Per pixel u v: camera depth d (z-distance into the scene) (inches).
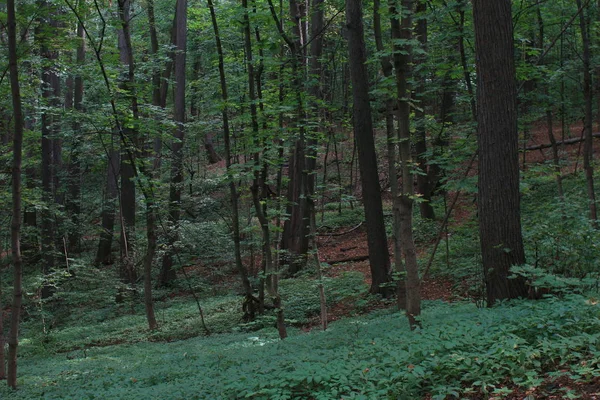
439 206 762.8
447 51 498.3
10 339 352.8
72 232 868.0
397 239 456.4
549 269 323.9
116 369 385.1
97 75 639.1
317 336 362.6
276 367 253.6
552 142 652.1
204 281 821.9
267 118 432.5
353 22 534.0
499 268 326.3
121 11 568.4
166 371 323.0
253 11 386.0
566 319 231.9
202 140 1175.6
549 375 198.2
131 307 737.0
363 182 561.9
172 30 1003.3
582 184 730.8
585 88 552.7
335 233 906.7
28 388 350.6
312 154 530.6
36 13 411.5
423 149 750.5
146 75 721.0
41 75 774.5
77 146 799.7
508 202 327.6
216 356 352.5
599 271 315.9
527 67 477.4
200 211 925.8
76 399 287.9
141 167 589.3
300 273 746.2
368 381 204.1
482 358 207.0
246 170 453.1
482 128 333.4
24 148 851.4
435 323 280.2
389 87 403.5
